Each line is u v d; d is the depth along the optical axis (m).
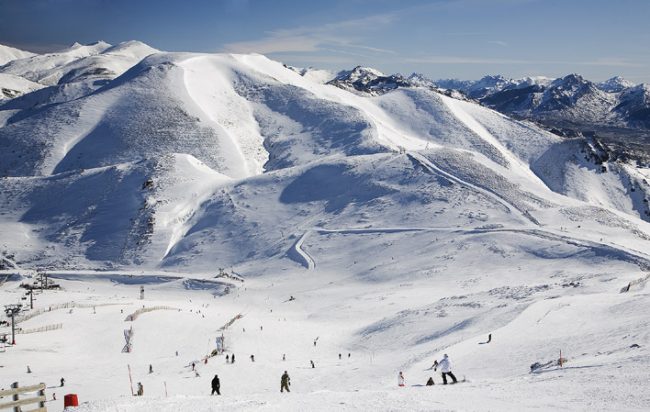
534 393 18.20
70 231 147.00
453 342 41.84
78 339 56.00
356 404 16.20
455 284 85.38
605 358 25.28
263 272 113.00
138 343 54.66
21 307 72.69
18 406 13.88
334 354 52.59
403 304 75.31
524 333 38.84
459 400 17.11
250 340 56.47
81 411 14.15
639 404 15.15
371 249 112.25
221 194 155.00
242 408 14.91
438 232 112.81
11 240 145.00
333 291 92.12
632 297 47.78
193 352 51.62
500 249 99.25
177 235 141.25
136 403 15.20
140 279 117.44
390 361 41.00
